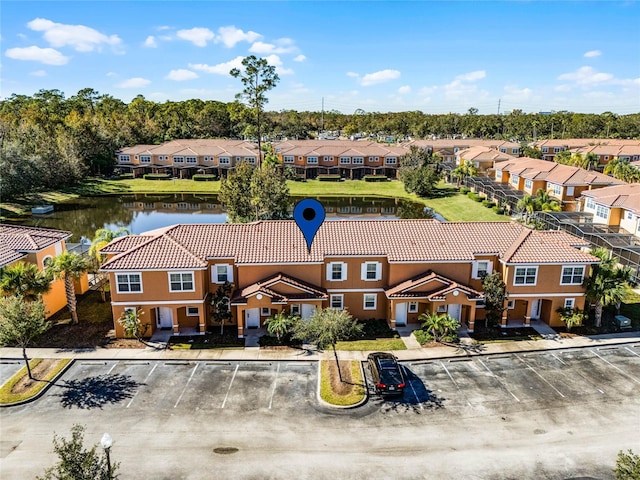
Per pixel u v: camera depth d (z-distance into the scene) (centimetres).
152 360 2966
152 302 3200
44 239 3719
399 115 19500
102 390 2645
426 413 2462
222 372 2839
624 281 3362
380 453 2159
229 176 6200
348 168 10688
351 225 3597
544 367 2916
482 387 2702
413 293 3291
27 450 2159
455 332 3344
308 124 18862
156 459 2109
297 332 2855
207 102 19100
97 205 8312
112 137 11219
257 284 3275
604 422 2397
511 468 2073
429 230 3594
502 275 3384
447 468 2069
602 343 3195
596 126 15575
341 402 2527
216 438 2253
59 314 3606
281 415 2436
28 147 8762
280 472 2038
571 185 6806
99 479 1617
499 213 7038
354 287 3459
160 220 7206
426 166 9119
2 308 2641
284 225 3581
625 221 5388
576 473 2048
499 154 10231
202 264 3161
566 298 3391
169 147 11075
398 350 3111
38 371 2812
